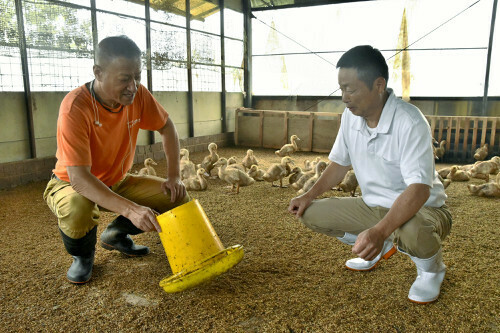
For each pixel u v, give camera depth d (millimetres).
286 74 12023
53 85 6988
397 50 10359
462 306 2398
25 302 2484
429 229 2186
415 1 9945
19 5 6199
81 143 2391
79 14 7160
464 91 9992
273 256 3213
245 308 2375
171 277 2240
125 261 3115
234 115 12344
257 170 6586
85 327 2207
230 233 3838
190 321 2250
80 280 2705
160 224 2336
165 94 9484
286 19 11648
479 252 3279
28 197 5527
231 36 11609
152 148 9195
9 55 6258
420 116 2156
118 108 2637
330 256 3205
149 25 8711
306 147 10547
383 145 2275
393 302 2447
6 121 6355
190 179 5816
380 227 2004
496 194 5242
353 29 10836
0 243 3586
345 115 2531
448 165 8719
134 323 2236
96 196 2361
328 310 2355
